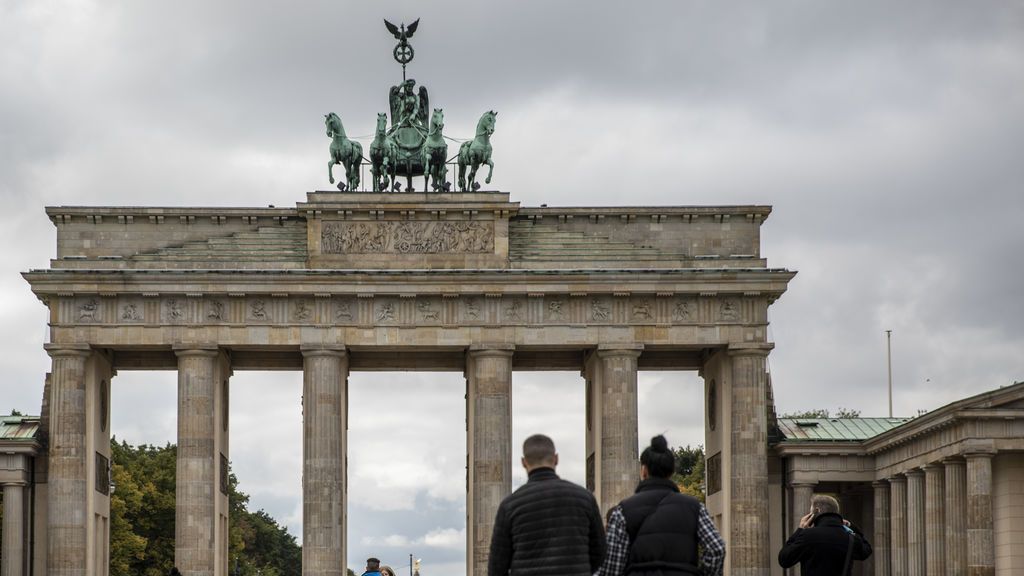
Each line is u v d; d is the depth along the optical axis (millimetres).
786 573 158375
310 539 155000
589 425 168250
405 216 159000
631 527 35781
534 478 35406
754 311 158500
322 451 155750
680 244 161750
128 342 155750
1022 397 126375
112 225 159625
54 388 154750
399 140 163750
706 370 169875
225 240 159375
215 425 157500
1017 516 128750
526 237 160750
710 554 35438
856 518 169750
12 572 152000
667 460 36719
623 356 157625
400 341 157250
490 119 162500
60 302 155750
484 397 157125
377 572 77250
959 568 131750
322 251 158250
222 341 156250
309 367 156875
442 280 156750
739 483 156750
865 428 164125
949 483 132750
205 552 154250
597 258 159375
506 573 35031
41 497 156250
